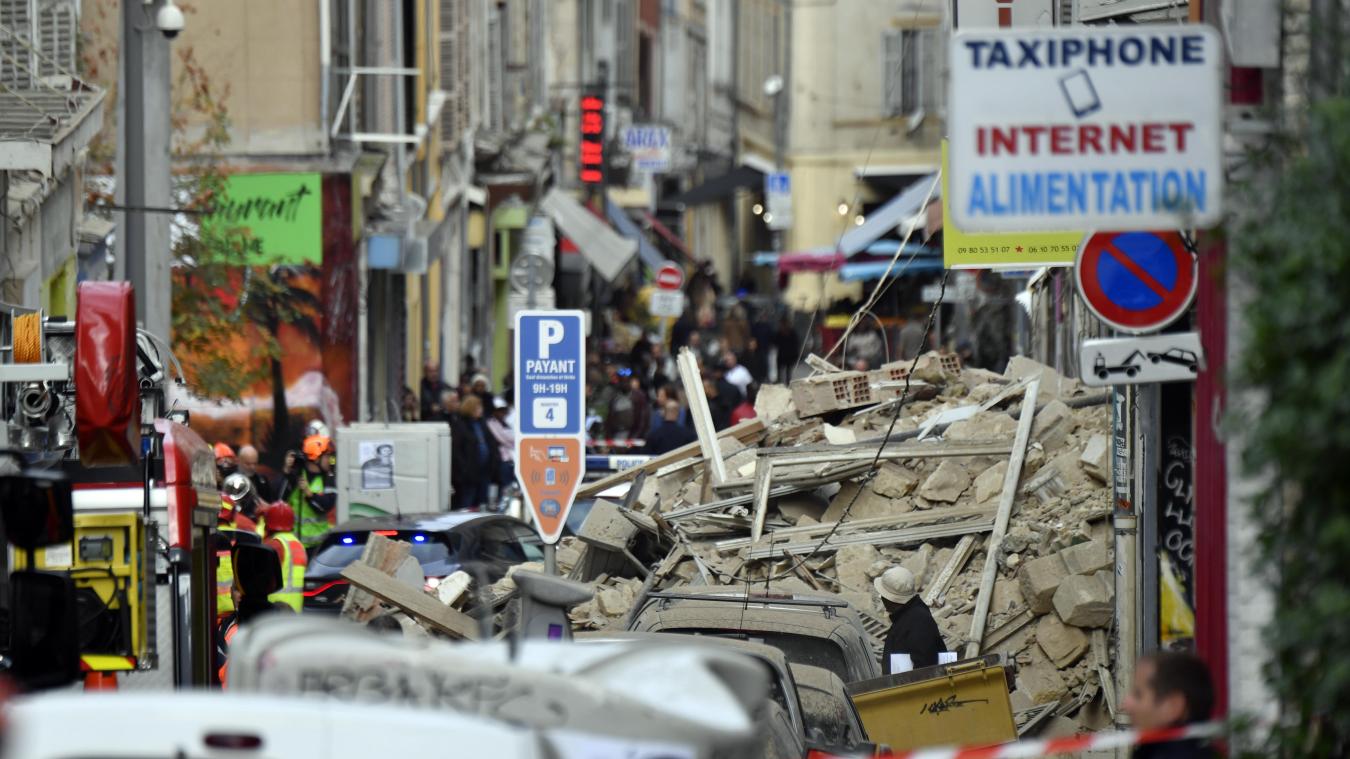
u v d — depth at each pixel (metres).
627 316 146.88
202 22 79.00
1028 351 73.25
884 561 39.94
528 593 21.88
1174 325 25.23
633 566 42.28
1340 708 14.62
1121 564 29.72
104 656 23.66
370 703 13.27
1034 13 41.75
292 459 60.34
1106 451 40.78
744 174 168.00
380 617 33.28
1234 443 20.17
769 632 30.45
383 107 91.75
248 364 71.88
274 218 78.62
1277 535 14.87
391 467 65.75
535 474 35.94
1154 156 19.05
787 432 48.03
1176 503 29.20
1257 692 20.14
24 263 51.31
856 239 115.88
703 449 45.97
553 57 164.50
